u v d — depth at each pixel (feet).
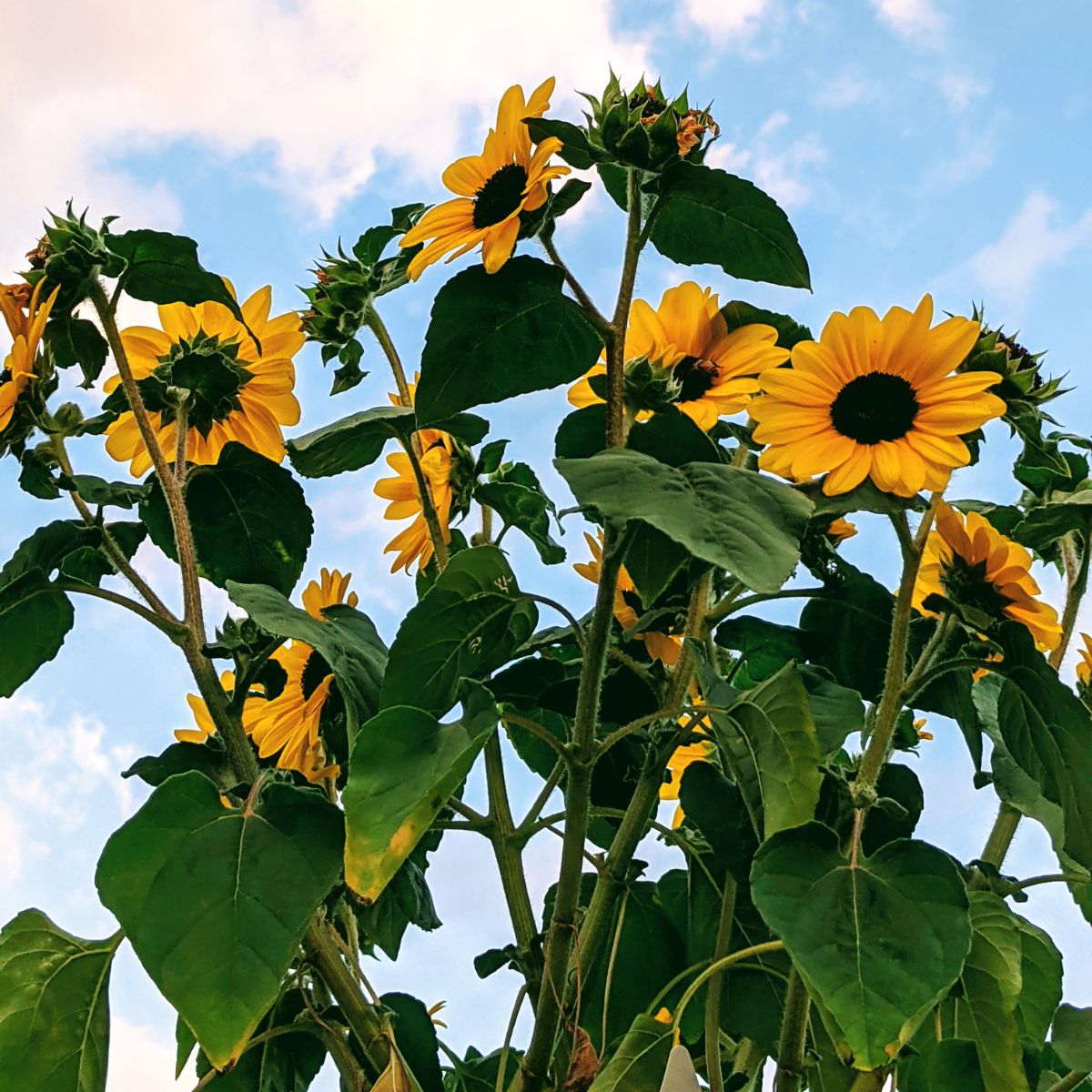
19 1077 2.76
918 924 2.62
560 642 3.65
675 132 2.95
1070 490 3.75
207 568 3.46
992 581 3.18
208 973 2.55
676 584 3.34
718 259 3.16
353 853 2.58
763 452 3.04
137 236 3.21
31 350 3.08
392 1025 3.28
